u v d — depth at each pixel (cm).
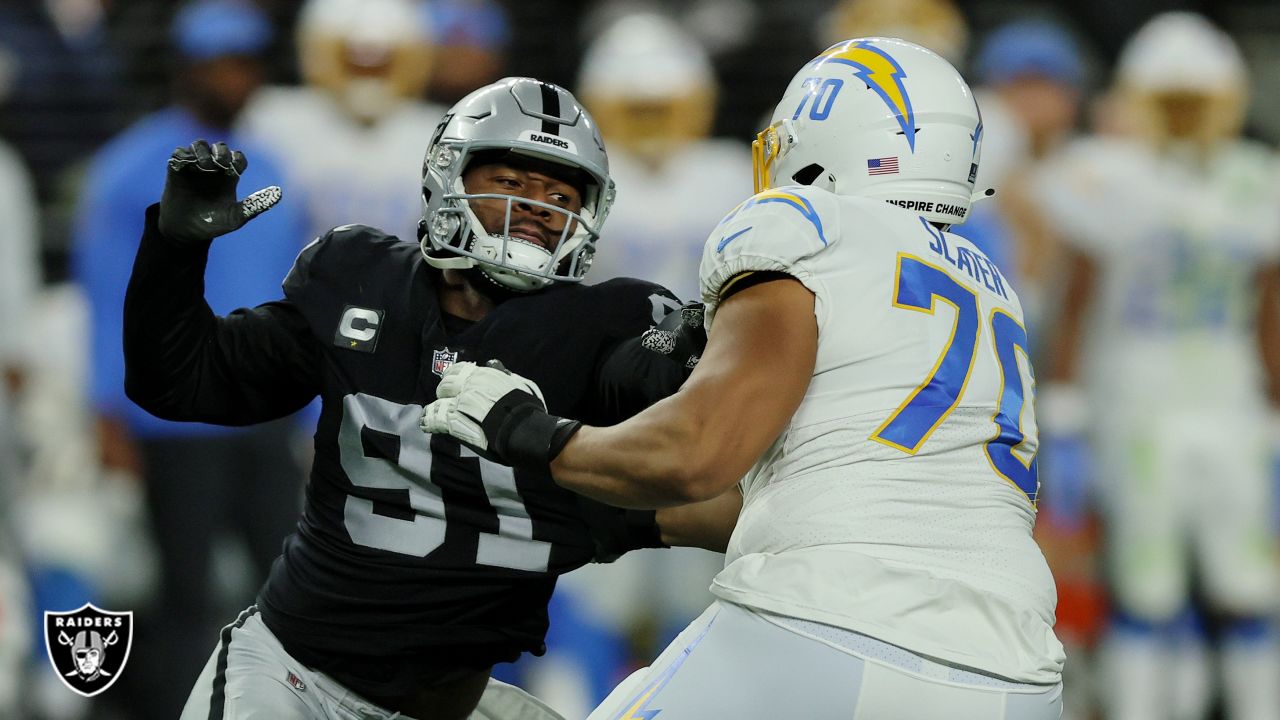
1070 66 2345
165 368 1009
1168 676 2161
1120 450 2166
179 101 2125
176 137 2064
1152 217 2167
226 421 1052
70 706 2036
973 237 2236
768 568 888
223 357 1023
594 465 868
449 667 1017
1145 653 2139
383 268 1027
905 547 881
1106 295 2197
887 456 891
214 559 2016
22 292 2184
